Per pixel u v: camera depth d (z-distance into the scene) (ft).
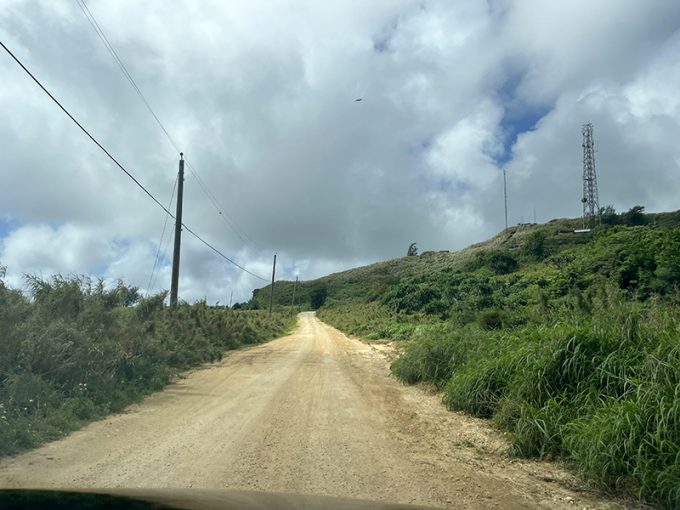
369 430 27.04
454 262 357.82
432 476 19.63
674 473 17.01
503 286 135.13
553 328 30.60
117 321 47.67
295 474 19.02
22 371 30.66
